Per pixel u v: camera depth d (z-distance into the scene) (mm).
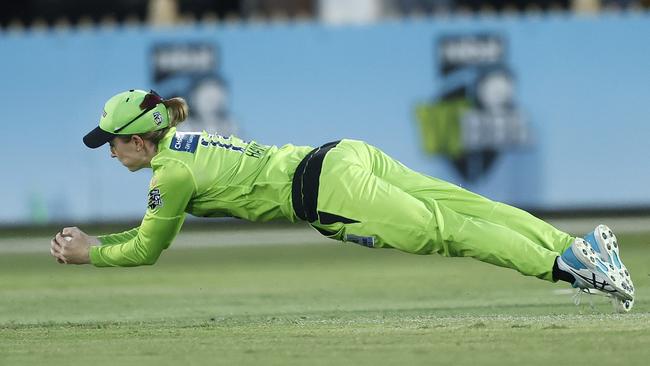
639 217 48719
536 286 31203
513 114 48719
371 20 55531
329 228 21641
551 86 48906
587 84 49031
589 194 49031
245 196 21984
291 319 24016
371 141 48688
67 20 59156
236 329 21688
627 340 18562
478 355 17484
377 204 21156
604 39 49156
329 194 21359
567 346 18109
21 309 28156
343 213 21344
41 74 48219
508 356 17344
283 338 19922
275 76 48406
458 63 48781
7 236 48156
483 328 20500
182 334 21016
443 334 19844
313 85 48562
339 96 48656
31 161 48156
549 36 48906
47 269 38625
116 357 18219
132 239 22297
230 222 52156
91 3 59250
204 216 22750
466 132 48625
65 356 18484
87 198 48188
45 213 48219
